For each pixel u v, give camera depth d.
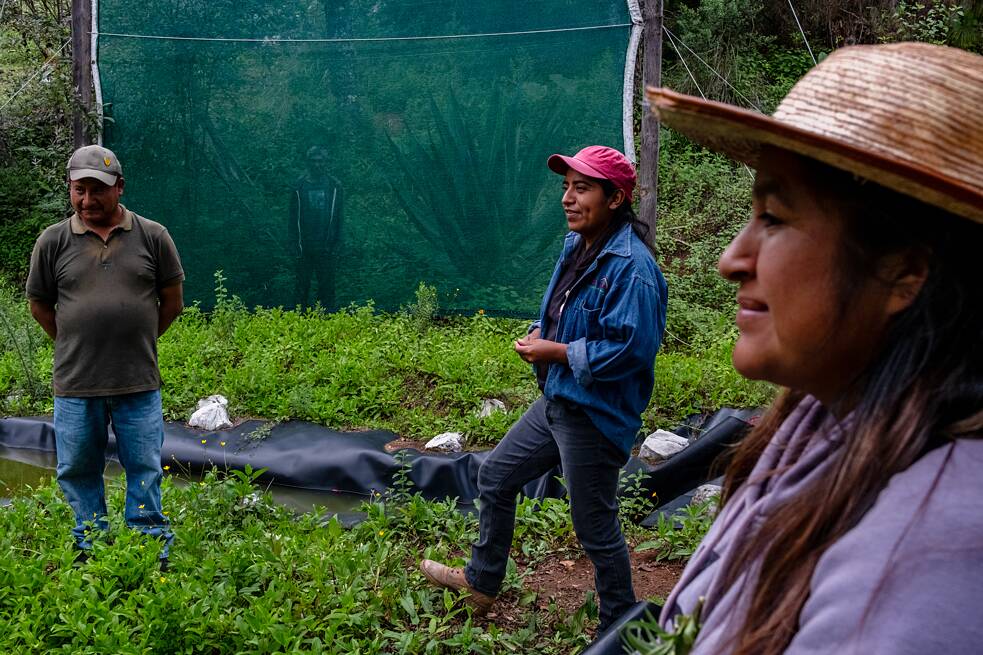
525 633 4.27
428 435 7.10
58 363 4.73
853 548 0.82
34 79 12.66
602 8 9.16
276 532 5.23
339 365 8.02
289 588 4.41
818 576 0.85
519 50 9.39
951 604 0.74
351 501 6.54
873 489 0.86
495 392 7.67
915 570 0.77
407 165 9.73
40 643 3.94
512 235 9.60
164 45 9.88
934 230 0.88
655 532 5.61
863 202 0.90
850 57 0.93
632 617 2.68
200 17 9.80
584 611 4.42
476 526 5.58
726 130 0.91
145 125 10.00
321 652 3.98
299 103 9.80
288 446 7.00
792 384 1.00
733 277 1.02
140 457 4.82
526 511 5.54
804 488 0.96
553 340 4.05
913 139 0.85
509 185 9.56
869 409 0.89
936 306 0.87
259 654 3.93
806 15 15.02
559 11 9.26
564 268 4.12
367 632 4.24
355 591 4.44
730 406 7.29
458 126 9.58
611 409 3.82
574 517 4.00
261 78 9.82
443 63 9.52
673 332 9.42
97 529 4.80
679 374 7.63
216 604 4.11
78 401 4.70
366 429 7.29
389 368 8.18
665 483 6.09
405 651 4.02
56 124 12.96
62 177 11.71
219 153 9.96
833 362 0.95
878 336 0.93
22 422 7.68
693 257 10.77
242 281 10.09
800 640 0.83
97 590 4.37
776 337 0.97
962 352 0.87
